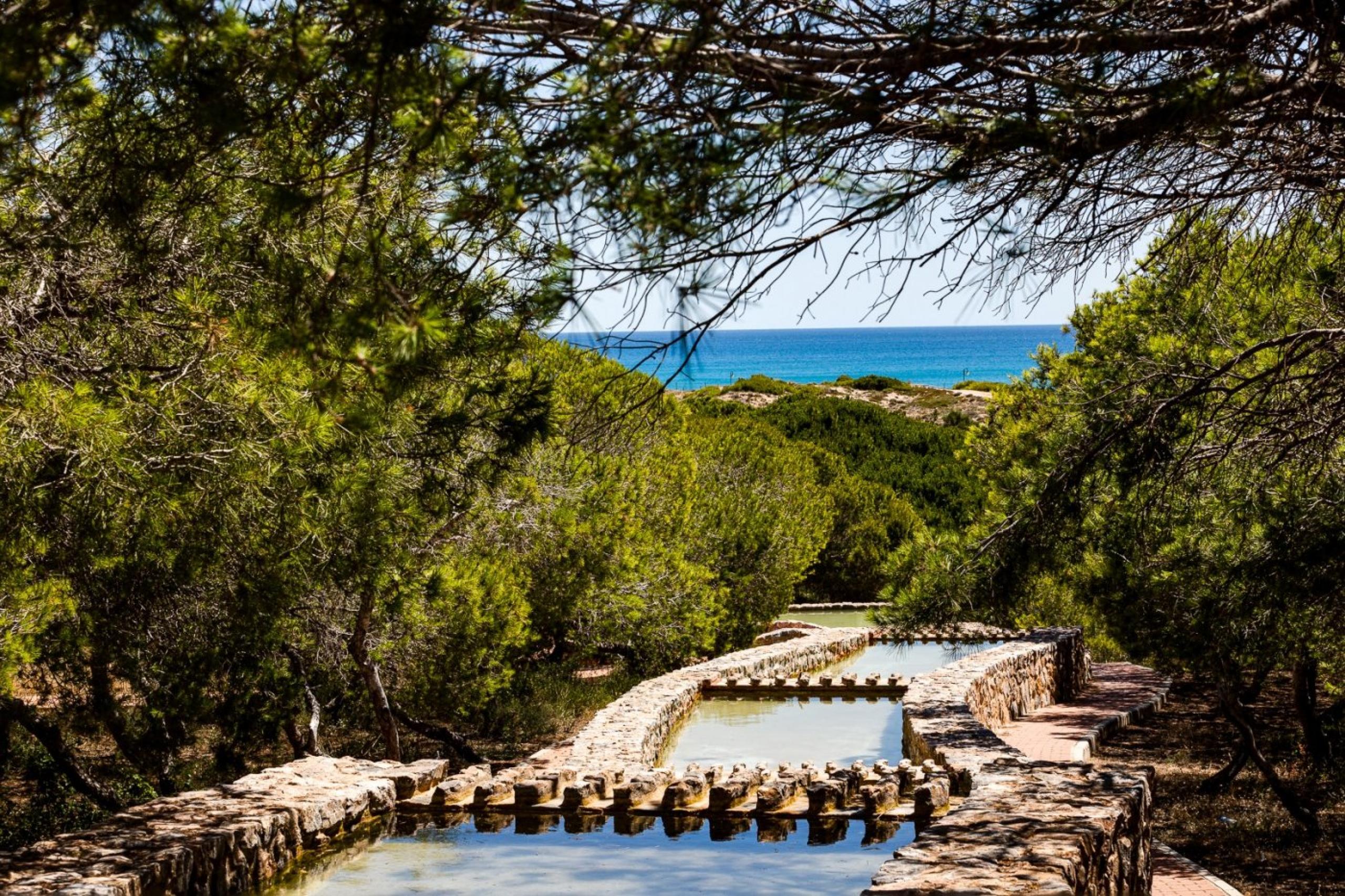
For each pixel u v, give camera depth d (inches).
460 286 191.5
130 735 461.1
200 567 330.0
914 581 560.1
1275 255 284.5
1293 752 595.5
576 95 149.6
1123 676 929.5
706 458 1053.2
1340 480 294.5
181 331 257.4
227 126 156.2
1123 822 293.6
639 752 474.0
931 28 150.4
